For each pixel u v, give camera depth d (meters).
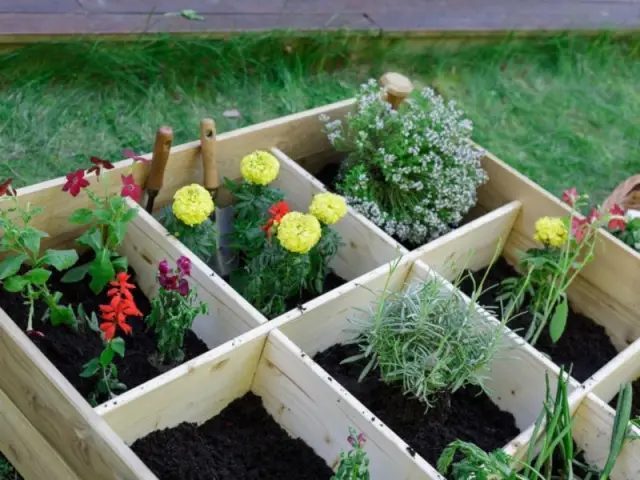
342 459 1.17
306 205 1.64
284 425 1.37
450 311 1.35
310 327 1.41
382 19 2.25
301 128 1.71
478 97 2.23
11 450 1.35
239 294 1.47
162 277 1.29
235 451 1.33
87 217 1.39
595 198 2.02
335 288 1.50
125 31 1.93
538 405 1.42
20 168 1.69
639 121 2.30
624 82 2.46
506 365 1.44
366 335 1.36
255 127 1.65
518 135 2.14
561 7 2.56
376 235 1.54
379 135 1.67
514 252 1.77
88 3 1.98
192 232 1.47
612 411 1.34
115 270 1.50
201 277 1.40
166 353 1.39
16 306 1.40
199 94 1.96
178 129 1.86
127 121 1.85
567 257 1.51
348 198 1.62
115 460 1.11
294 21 2.15
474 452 1.17
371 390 1.40
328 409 1.29
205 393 1.32
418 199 1.67
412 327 1.33
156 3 2.06
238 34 2.04
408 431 1.35
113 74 1.90
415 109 1.68
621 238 1.67
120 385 1.31
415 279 1.51
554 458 1.38
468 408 1.44
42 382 1.19
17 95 1.81
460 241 1.62
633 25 2.57
